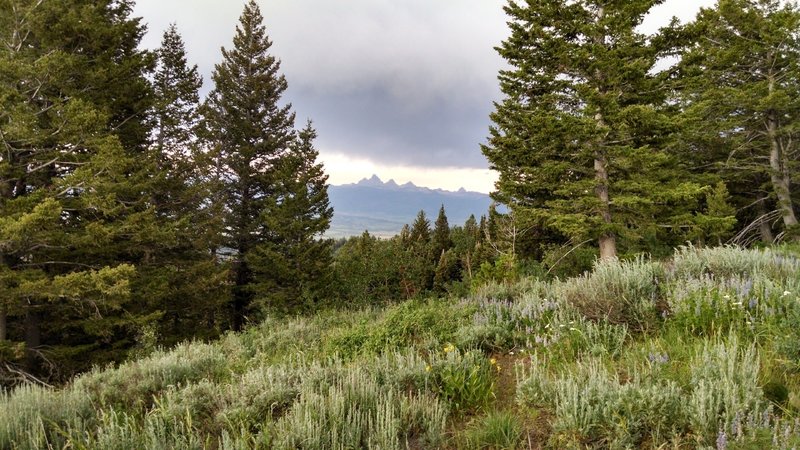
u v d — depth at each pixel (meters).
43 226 11.79
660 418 2.93
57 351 13.22
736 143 21.23
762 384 3.07
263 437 3.40
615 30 12.89
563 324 5.11
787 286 4.64
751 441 2.43
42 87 13.13
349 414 3.45
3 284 11.54
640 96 13.59
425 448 3.33
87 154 13.61
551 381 3.85
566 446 2.97
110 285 12.90
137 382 5.77
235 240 24.75
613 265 6.45
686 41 13.33
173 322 19.17
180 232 17.33
